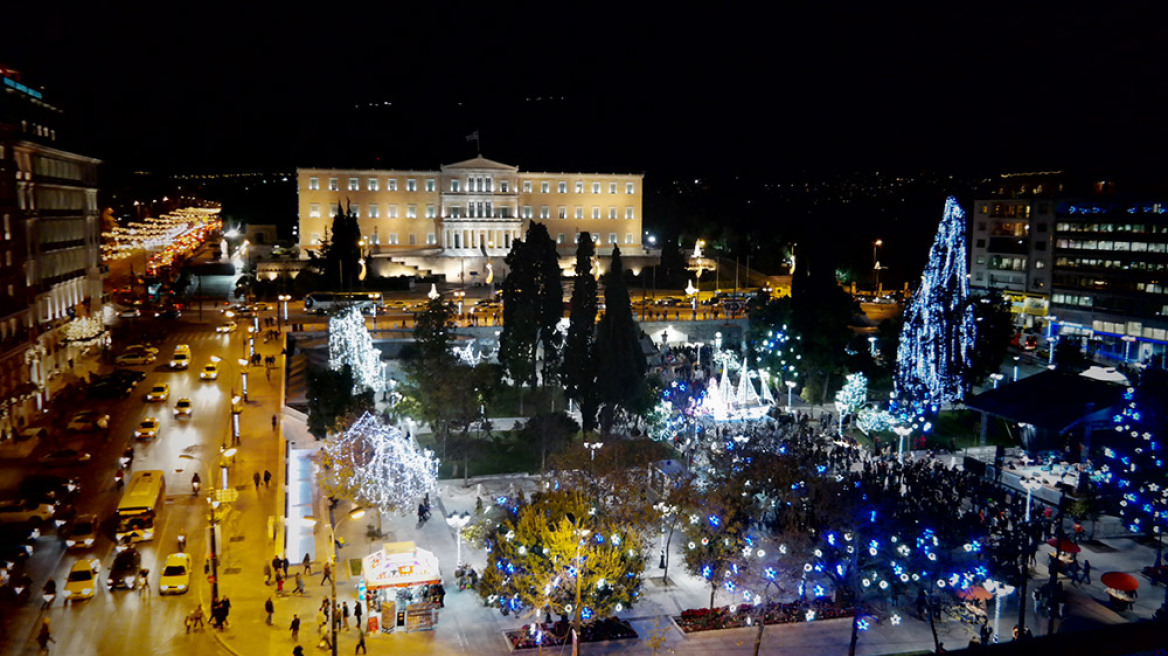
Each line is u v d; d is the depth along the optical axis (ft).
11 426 254.27
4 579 162.61
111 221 652.07
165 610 154.51
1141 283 383.65
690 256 626.64
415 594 153.79
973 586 146.92
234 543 184.03
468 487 223.51
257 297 478.18
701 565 156.76
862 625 135.54
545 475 192.54
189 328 412.57
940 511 156.25
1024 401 237.25
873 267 593.01
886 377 312.29
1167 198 372.58
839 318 297.33
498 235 597.11
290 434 257.96
